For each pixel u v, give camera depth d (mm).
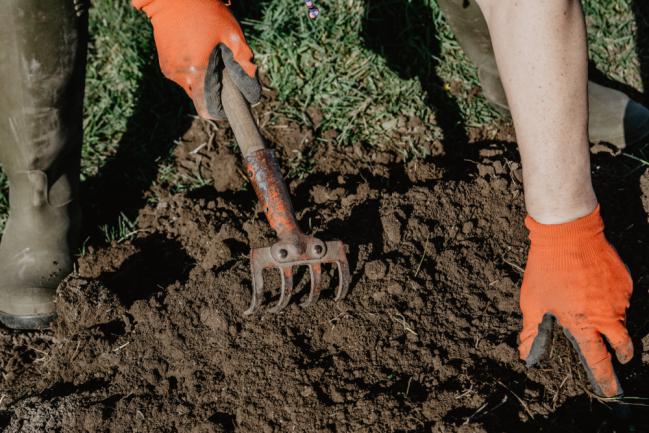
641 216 1439
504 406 1263
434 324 1343
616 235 1421
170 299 1389
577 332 1219
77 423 1313
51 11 1313
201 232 1499
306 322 1349
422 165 1551
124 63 1753
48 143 1407
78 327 1397
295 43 1718
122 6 1811
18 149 1405
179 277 1471
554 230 1204
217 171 1604
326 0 1764
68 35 1339
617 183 1483
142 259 1491
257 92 1280
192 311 1371
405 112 1657
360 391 1288
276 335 1336
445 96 1680
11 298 1452
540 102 1135
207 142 1660
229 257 1421
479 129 1637
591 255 1209
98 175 1640
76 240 1510
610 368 1227
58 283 1469
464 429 1226
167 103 1712
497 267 1399
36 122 1382
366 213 1450
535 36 1115
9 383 1405
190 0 1252
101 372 1366
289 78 1700
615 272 1224
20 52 1326
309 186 1572
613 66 1712
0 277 1468
